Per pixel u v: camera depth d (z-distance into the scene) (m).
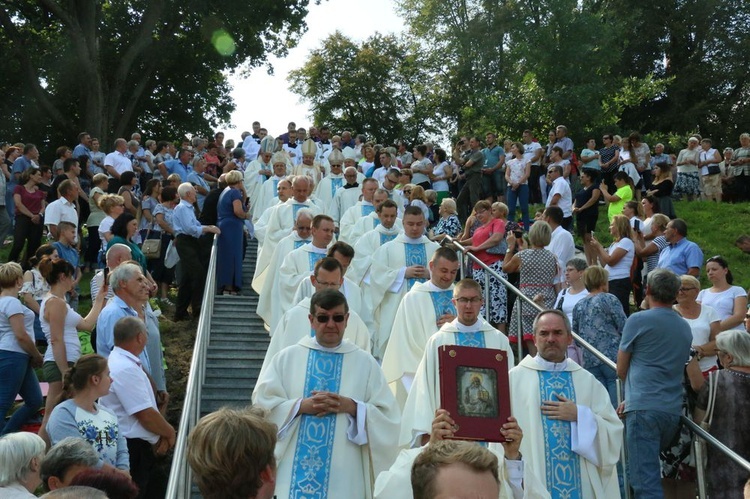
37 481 5.60
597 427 6.82
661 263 11.52
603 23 37.75
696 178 24.09
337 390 7.01
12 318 9.02
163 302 15.00
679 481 7.82
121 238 10.98
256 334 12.45
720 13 45.34
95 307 9.23
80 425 6.49
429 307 8.90
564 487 6.77
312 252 11.06
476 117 38.22
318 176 18.59
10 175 18.97
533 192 22.05
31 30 33.56
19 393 9.18
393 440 6.89
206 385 10.59
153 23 31.77
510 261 11.02
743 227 21.45
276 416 6.78
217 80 39.03
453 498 2.84
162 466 9.58
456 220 13.88
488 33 41.56
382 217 11.88
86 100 31.33
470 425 5.75
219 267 14.11
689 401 7.78
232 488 3.29
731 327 9.18
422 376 7.01
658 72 46.66
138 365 7.30
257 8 33.50
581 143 36.22
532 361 7.19
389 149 20.09
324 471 6.73
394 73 51.69
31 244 16.09
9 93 34.19
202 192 18.23
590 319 8.81
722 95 45.75
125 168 19.30
